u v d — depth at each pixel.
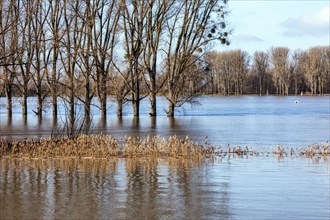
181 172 16.20
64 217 10.89
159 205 11.89
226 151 21.39
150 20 42.78
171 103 46.06
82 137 21.03
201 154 20.05
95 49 41.75
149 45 43.72
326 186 14.02
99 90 43.53
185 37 43.75
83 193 13.08
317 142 25.45
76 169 16.70
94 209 11.52
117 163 18.03
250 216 11.07
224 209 11.59
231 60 127.44
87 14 41.09
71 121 23.83
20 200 12.32
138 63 43.66
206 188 13.72
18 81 45.66
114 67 44.25
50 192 13.21
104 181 14.70
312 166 17.42
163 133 30.39
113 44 43.81
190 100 47.09
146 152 20.19
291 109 64.88
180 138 27.36
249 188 13.77
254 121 41.78
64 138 22.67
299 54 133.12
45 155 19.70
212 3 42.81
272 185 14.13
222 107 71.00
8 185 14.09
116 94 45.25
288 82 133.25
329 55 127.50
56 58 42.50
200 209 11.57
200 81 46.75
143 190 13.45
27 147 20.67
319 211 11.44
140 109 62.12
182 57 44.12
